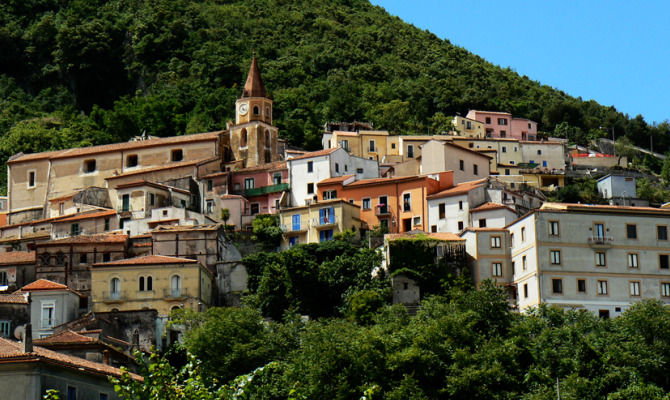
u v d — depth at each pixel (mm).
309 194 173750
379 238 151375
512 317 115625
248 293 142375
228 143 192875
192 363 59219
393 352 103938
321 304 136625
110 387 82438
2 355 75750
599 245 135375
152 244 148125
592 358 104688
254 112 194125
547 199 181500
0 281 145500
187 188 176500
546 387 100688
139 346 116750
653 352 105812
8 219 192875
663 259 136625
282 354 110438
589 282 134125
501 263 140250
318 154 174750
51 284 134375
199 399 56031
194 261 137375
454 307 117125
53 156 192875
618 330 112375
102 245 145750
